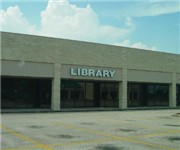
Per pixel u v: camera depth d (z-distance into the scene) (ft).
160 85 159.02
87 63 125.49
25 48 111.04
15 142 45.16
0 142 45.09
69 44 120.98
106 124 70.28
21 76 110.42
